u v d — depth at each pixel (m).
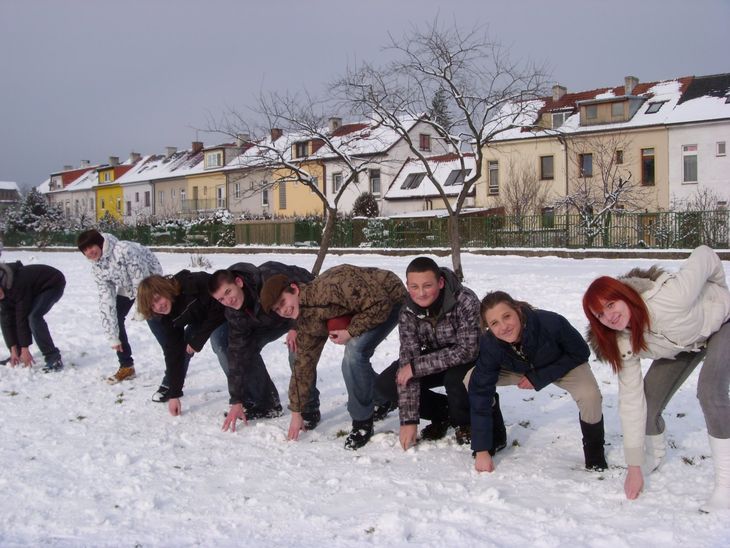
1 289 7.59
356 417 5.20
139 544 3.64
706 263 3.79
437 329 4.84
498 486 4.27
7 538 3.75
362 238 36.50
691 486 4.09
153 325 6.46
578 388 4.42
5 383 7.40
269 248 37.31
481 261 26.03
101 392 7.03
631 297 3.71
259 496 4.25
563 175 38.88
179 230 45.97
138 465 4.87
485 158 41.69
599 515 3.77
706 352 3.91
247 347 5.54
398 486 4.32
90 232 6.97
